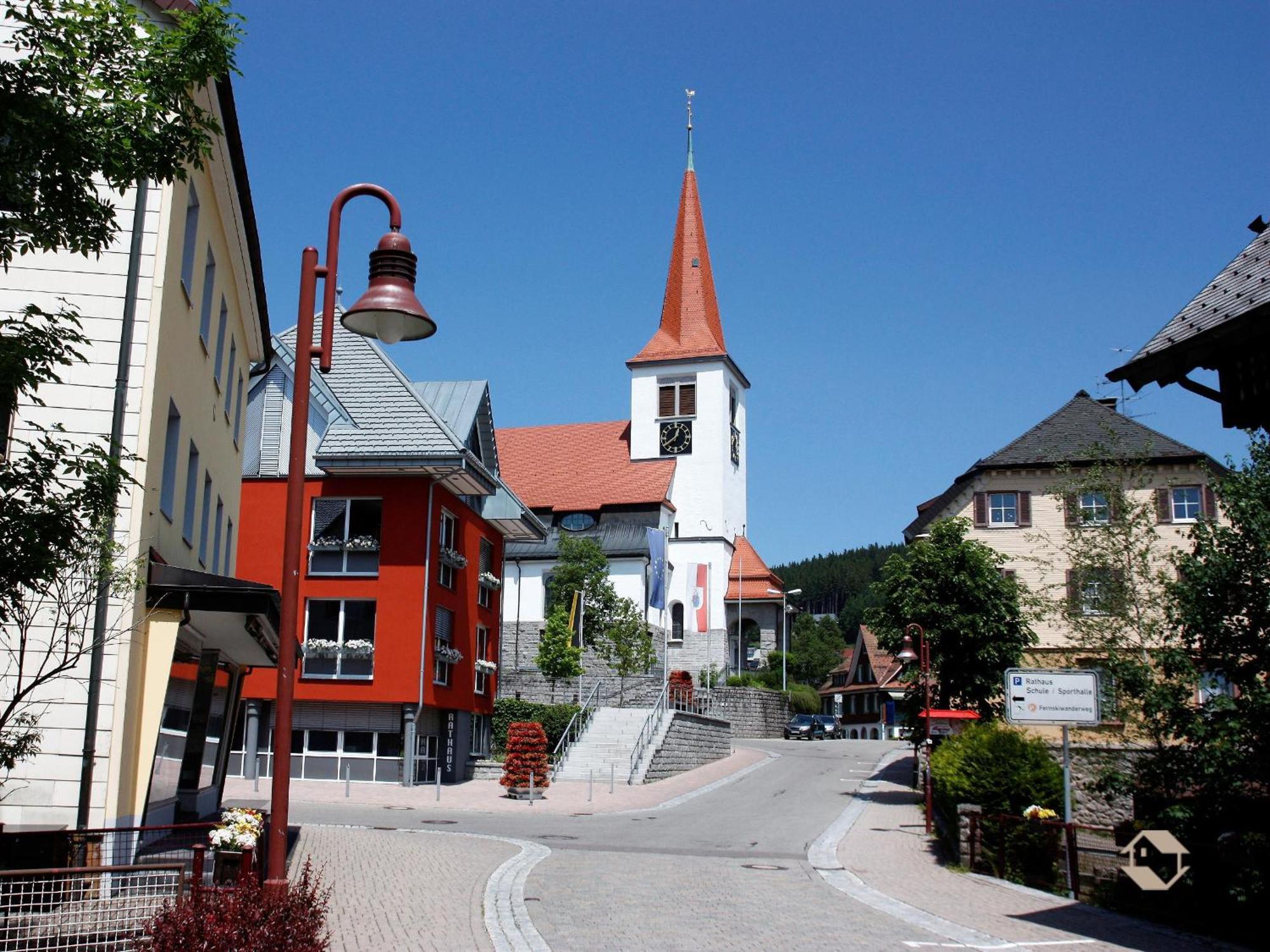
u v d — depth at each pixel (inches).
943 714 1103.0
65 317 317.1
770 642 2746.1
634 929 473.4
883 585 1232.8
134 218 554.6
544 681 2190.0
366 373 1376.7
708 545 2711.6
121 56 336.5
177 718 652.1
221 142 621.3
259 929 281.7
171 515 620.1
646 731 1535.4
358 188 365.1
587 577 2231.8
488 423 1561.3
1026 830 637.3
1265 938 467.2
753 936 463.2
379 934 446.3
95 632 423.8
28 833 432.8
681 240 2918.3
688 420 2770.7
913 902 562.3
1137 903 549.3
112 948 349.4
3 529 302.5
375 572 1314.0
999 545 1429.6
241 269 789.2
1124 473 832.3
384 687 1283.2
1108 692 641.6
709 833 902.4
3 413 328.2
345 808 1023.0
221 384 782.5
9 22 539.5
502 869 638.5
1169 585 537.6
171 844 576.4
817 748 2100.1
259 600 562.6
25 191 306.3
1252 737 498.9
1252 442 521.0
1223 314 481.7
